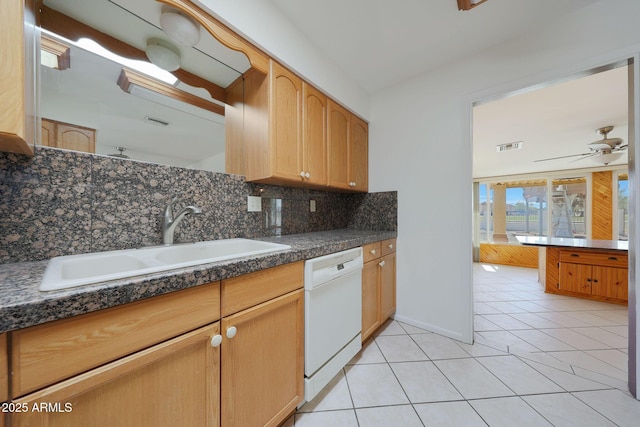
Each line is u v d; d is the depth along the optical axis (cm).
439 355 168
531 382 141
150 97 121
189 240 129
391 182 223
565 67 144
